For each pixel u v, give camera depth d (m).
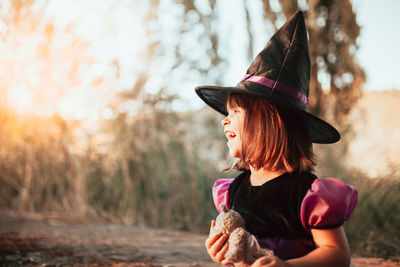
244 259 1.32
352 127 4.84
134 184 5.45
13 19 4.91
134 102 5.43
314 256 1.33
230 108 1.69
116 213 5.50
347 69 4.98
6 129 5.59
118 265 2.59
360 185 4.09
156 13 5.29
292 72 1.62
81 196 5.73
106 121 5.60
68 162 5.84
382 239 3.44
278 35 1.70
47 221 4.82
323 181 1.46
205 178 5.48
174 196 5.34
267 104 1.59
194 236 4.30
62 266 2.49
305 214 1.41
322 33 4.98
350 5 4.94
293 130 1.59
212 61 5.27
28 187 5.81
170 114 5.50
